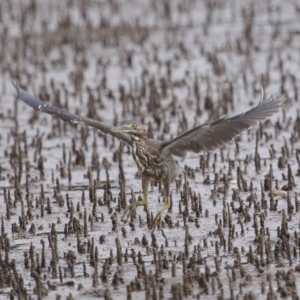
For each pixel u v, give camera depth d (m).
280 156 16.41
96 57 25.95
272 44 25.58
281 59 23.12
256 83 22.08
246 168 15.66
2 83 23.69
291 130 18.16
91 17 31.05
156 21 29.59
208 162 15.89
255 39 26.33
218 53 25.20
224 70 23.14
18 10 32.09
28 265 11.49
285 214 12.54
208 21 28.69
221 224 12.29
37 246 12.31
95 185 13.88
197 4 31.44
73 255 11.50
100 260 11.62
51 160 17.20
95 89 22.72
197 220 12.77
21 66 25.33
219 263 11.12
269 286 10.16
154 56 25.11
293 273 10.70
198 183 14.99
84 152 17.56
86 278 11.05
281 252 11.30
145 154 11.80
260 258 11.05
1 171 16.48
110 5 32.25
